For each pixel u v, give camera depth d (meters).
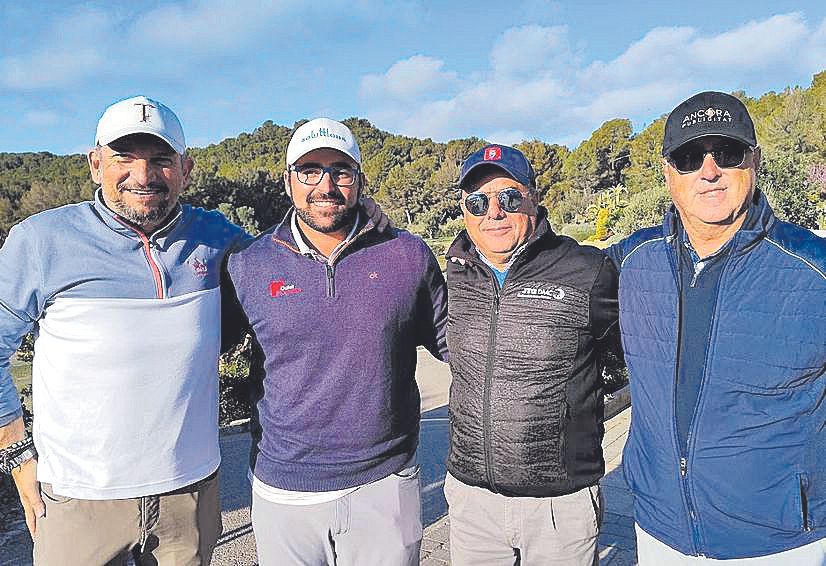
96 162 2.72
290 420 2.82
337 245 2.90
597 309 2.83
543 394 2.81
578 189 63.81
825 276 2.14
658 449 2.42
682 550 2.38
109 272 2.63
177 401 2.72
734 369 2.24
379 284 2.85
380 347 2.83
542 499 2.85
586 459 2.87
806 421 2.19
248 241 3.02
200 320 2.80
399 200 79.31
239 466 7.74
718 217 2.27
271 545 2.91
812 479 2.20
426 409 11.50
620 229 32.44
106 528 2.69
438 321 3.17
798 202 26.55
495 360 2.88
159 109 2.69
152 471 2.69
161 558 2.83
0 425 2.74
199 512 2.88
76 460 2.64
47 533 2.72
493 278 2.93
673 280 2.41
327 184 2.81
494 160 2.90
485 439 2.89
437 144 102.94
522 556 2.95
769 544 2.24
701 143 2.27
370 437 2.85
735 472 2.24
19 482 2.79
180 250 2.78
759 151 2.33
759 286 2.23
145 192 2.63
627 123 64.31
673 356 2.38
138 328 2.65
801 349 2.16
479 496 2.97
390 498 2.92
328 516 2.84
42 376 2.72
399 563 2.95
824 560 2.21
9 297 2.62
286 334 2.80
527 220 2.92
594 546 2.92
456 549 3.10
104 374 2.61
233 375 10.37
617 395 9.11
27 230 2.63
